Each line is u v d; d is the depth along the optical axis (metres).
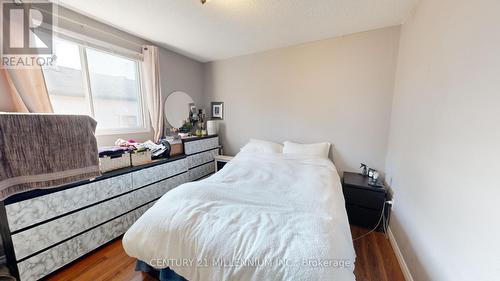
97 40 2.03
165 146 2.48
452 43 1.10
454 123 1.03
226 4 1.75
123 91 2.43
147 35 2.42
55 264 1.43
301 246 0.93
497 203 0.72
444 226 1.06
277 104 3.03
